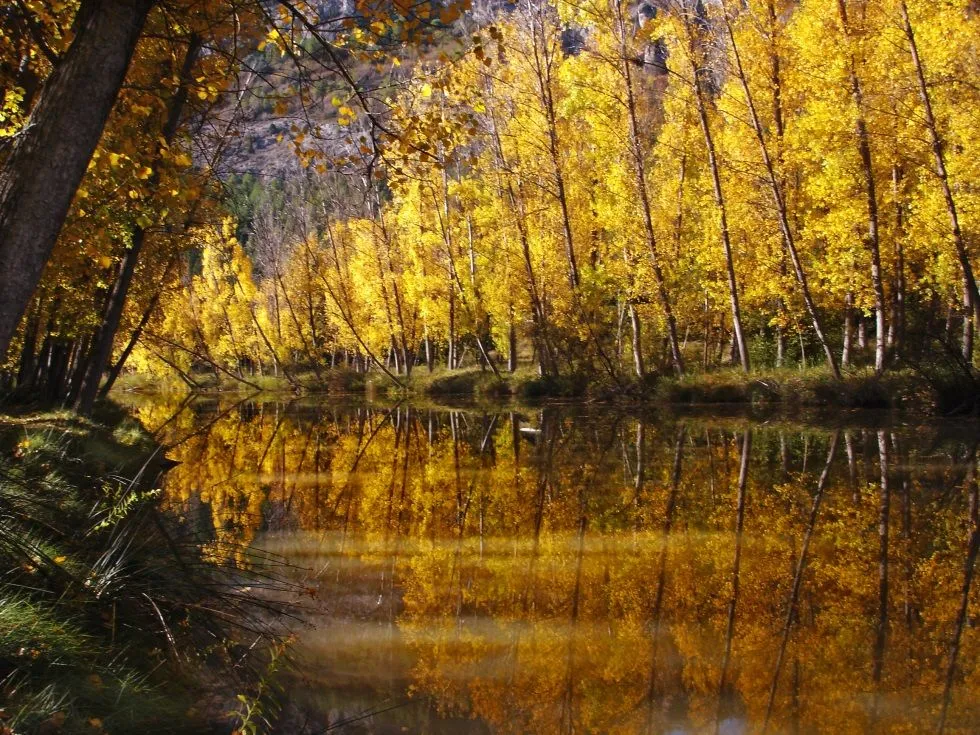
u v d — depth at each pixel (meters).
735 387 20.14
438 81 4.38
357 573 5.96
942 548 6.09
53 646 3.25
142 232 13.30
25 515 4.28
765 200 20.34
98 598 3.87
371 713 3.42
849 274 18.56
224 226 12.55
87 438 10.62
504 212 27.14
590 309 24.94
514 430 17.06
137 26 3.35
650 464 11.02
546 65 23.64
